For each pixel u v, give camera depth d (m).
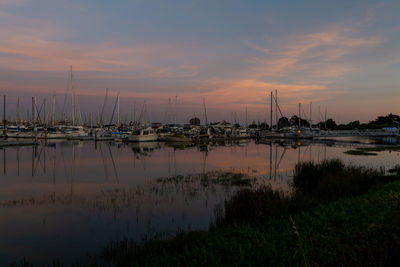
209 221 12.05
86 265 8.30
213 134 86.44
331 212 10.01
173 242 8.98
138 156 40.59
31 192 18.20
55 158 37.75
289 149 52.22
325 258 6.08
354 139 80.62
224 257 6.86
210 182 20.52
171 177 22.95
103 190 18.59
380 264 5.27
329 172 19.06
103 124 98.06
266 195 12.27
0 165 31.48
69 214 13.41
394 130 96.62
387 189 13.30
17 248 9.80
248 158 37.84
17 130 83.62
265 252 6.80
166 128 93.19
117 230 11.25
